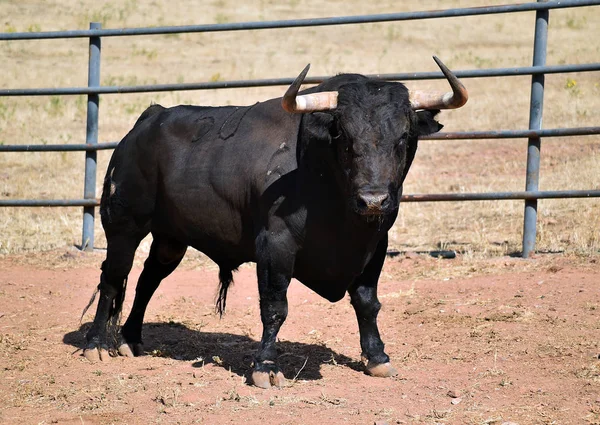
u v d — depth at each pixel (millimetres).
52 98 86250
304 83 35688
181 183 25094
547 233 38031
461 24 118438
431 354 25281
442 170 56656
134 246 27062
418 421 19891
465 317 28172
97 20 119750
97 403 21906
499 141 65125
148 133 26312
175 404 21438
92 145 38469
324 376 23812
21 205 38781
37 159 62656
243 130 24203
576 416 19828
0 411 21641
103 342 26484
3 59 102625
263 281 22906
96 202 38500
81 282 35062
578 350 24359
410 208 46844
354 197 20453
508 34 111125
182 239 26297
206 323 30078
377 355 23797
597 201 43375
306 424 19859
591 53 94000
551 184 47688
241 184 23609
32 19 119812
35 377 24391
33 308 31672
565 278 31031
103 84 91062
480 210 44969
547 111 68375
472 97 79125
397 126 20641
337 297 23516
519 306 28609
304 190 22250
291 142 22938
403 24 120375
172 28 37344
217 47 109562
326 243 22422
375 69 94750
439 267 34219
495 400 21109
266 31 118062
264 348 23000
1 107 80438
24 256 38875
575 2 33500
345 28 118438
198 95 85688
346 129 20703
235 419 20328
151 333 29141
